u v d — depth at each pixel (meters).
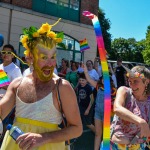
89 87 6.24
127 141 2.74
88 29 16.95
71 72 9.14
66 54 15.98
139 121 2.41
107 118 1.88
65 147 2.21
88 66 8.39
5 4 13.16
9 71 4.31
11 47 4.39
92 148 6.00
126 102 2.80
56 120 2.06
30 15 14.16
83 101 6.22
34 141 1.89
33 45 2.12
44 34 2.14
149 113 2.78
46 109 2.03
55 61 2.13
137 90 2.76
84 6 16.88
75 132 2.03
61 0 15.81
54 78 2.12
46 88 2.07
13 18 13.48
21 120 2.07
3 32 13.18
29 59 2.18
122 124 2.79
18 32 13.70
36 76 2.11
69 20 16.06
